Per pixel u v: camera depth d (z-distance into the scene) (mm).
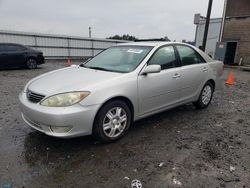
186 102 4828
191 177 2762
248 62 18219
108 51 4715
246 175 2828
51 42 21688
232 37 19000
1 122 4285
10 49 12281
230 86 8922
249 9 17688
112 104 3434
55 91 3184
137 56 4086
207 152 3361
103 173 2809
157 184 2623
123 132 3695
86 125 3193
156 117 4758
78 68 4281
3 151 3256
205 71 5129
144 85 3797
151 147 3467
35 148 3355
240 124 4531
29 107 3246
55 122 3041
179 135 3912
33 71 12125
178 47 4656
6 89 7207
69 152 3270
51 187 2547
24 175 2736
